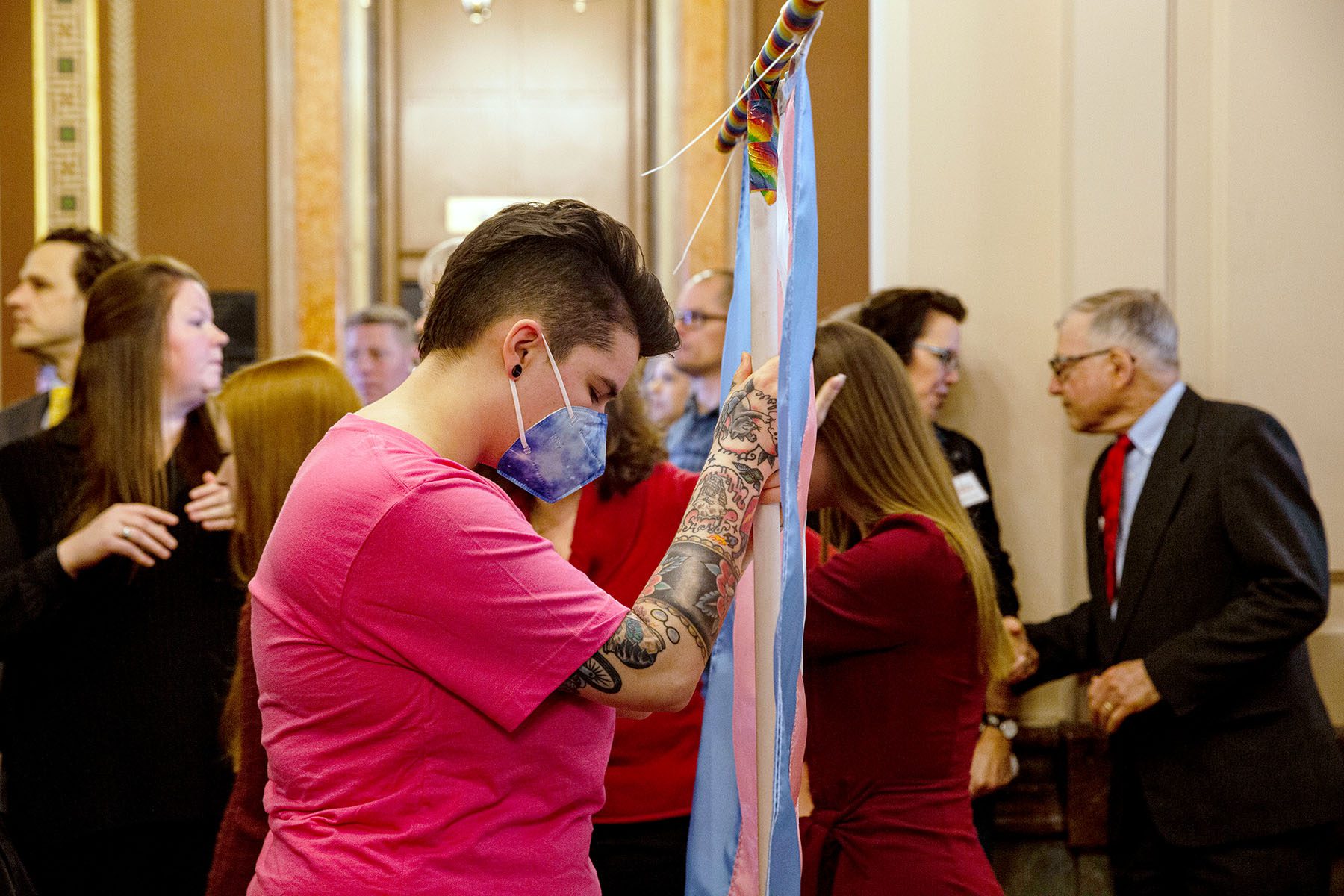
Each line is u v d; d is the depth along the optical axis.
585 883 1.17
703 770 1.42
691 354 3.22
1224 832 2.33
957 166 2.88
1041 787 2.82
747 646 1.41
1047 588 2.84
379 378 3.51
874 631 1.70
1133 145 2.79
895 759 1.69
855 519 1.88
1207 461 2.38
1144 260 2.79
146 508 1.92
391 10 4.41
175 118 4.09
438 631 1.08
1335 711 2.88
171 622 1.98
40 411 3.00
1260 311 2.83
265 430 1.97
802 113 1.20
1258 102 2.81
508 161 4.45
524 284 1.14
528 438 1.18
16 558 2.04
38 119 4.06
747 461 1.22
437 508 1.07
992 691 2.57
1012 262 2.87
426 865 1.07
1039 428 2.85
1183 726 2.39
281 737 1.14
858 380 1.83
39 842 1.94
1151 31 2.79
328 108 4.15
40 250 2.96
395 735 1.09
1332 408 2.83
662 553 1.94
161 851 1.98
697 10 4.15
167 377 2.07
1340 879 2.79
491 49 4.45
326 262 4.16
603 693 1.09
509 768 1.11
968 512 2.61
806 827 1.77
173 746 1.96
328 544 1.08
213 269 4.11
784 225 1.33
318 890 1.07
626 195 4.46
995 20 2.87
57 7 4.06
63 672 1.95
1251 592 2.28
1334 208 2.83
